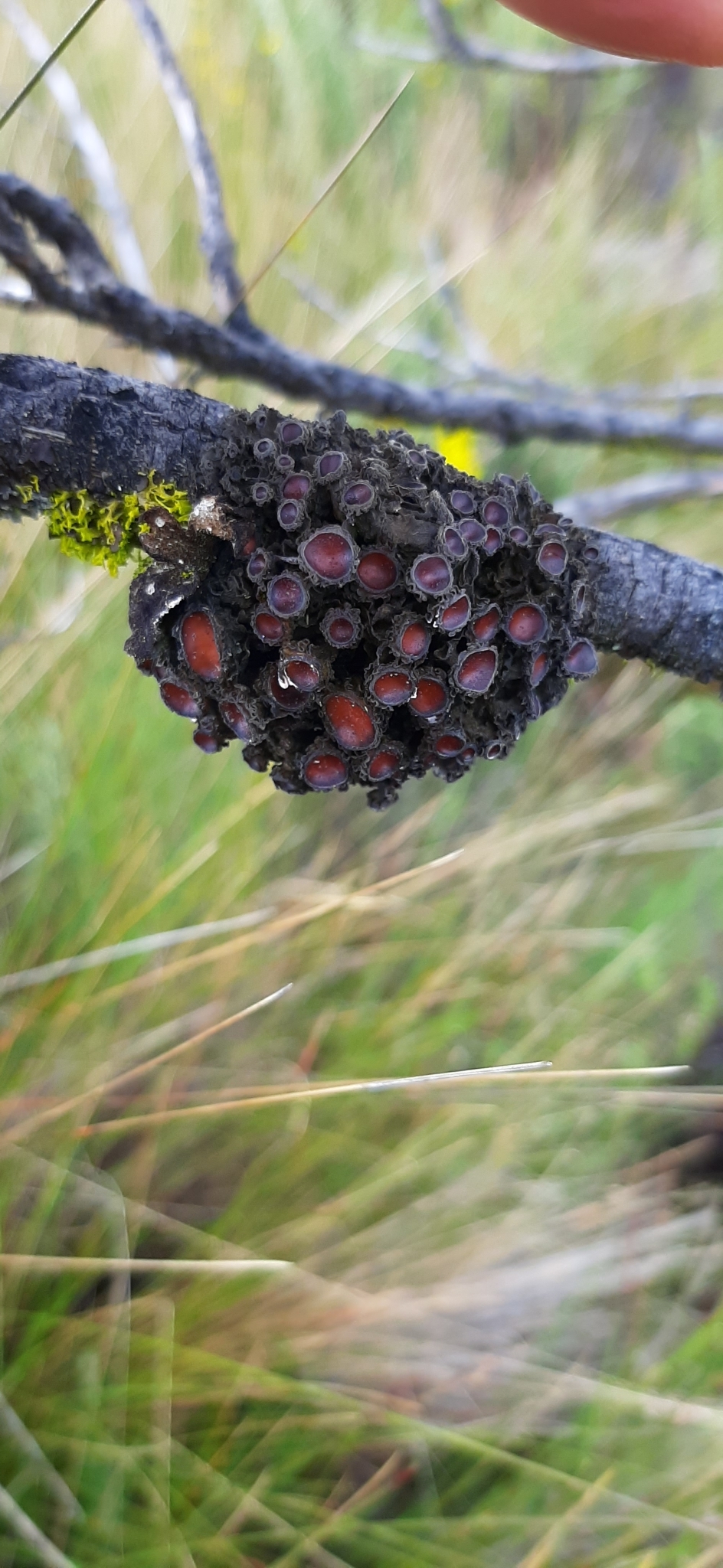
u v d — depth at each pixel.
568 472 0.38
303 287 0.32
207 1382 0.21
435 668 0.13
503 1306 0.25
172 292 0.32
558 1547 0.21
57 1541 0.19
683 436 0.24
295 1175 0.24
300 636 0.12
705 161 0.44
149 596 0.13
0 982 0.22
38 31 0.26
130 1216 0.23
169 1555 0.19
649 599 0.14
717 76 0.40
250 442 0.12
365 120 0.38
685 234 0.44
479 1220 0.26
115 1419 0.20
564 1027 0.29
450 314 0.35
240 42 0.35
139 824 0.26
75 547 0.13
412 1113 0.26
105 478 0.12
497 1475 0.23
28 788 0.27
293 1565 0.21
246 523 0.12
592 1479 0.22
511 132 0.41
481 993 0.29
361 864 0.30
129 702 0.27
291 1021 0.27
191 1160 0.25
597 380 0.41
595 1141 0.29
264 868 0.29
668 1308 0.26
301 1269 0.23
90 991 0.24
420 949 0.29
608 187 0.44
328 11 0.36
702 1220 0.26
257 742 0.13
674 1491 0.22
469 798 0.33
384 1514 0.22
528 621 0.13
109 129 0.32
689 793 0.35
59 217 0.16
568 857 0.29
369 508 0.12
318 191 0.37
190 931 0.21
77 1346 0.21
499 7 0.37
